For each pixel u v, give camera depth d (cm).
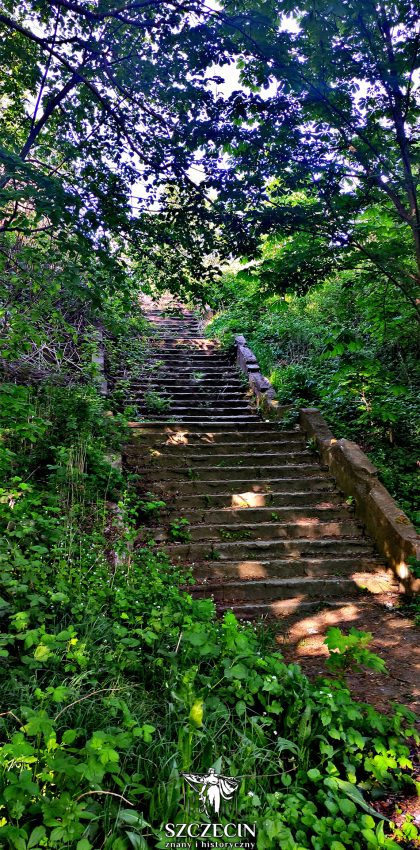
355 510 611
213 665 285
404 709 248
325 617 451
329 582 501
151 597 349
